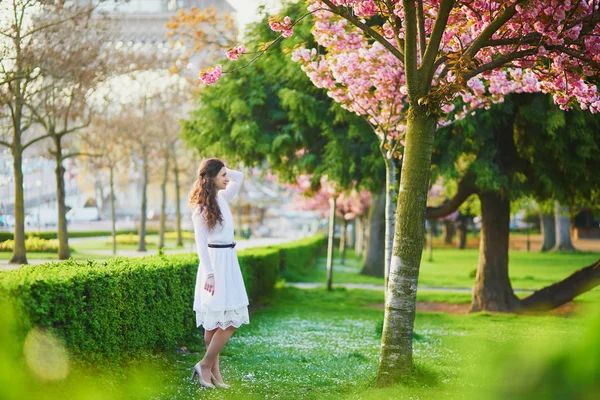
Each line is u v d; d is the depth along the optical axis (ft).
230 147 57.67
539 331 39.42
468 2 26.12
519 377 7.50
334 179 53.31
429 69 22.82
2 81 62.39
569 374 7.02
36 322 16.89
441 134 49.52
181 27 79.20
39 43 67.82
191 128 61.82
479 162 50.03
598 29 24.79
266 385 22.76
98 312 20.67
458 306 62.75
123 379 21.06
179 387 21.52
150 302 25.79
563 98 27.96
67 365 18.31
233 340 34.53
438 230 264.31
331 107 50.24
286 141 54.29
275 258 66.59
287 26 26.13
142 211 127.95
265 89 57.72
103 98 92.02
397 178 49.16
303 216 275.18
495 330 40.70
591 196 54.95
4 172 138.62
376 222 100.94
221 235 22.33
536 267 119.96
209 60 93.71
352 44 35.53
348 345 33.99
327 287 74.28
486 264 56.34
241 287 22.43
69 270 20.74
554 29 23.68
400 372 22.74
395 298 23.09
